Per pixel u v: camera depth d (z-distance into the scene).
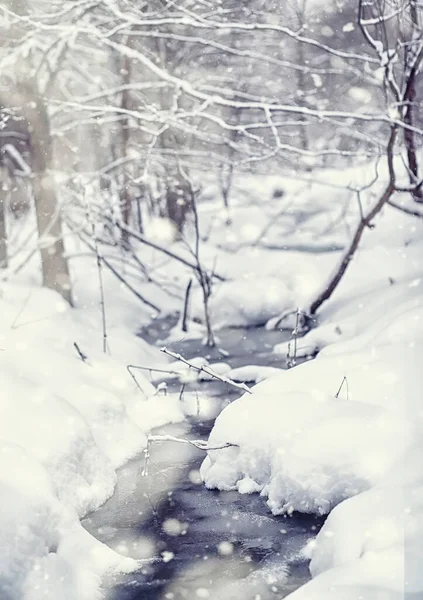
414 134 12.29
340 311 11.77
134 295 14.40
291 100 14.72
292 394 6.40
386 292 11.06
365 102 19.22
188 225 19.58
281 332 12.51
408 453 5.22
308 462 5.39
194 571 4.74
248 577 4.62
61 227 13.08
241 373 9.53
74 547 4.77
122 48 10.80
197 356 11.27
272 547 4.98
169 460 6.86
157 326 13.38
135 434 7.27
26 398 6.15
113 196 15.08
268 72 20.11
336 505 5.21
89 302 13.44
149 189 18.52
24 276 14.56
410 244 14.21
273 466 5.68
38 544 4.53
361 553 4.15
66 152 17.00
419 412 5.97
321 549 4.53
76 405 6.99
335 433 5.54
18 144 16.00
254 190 23.23
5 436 5.50
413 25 11.53
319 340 10.62
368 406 6.02
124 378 8.51
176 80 10.80
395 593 3.55
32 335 8.65
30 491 4.79
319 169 21.34
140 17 12.95
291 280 14.34
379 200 11.29
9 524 4.45
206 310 12.05
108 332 10.84
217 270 15.86
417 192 11.84
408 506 4.40
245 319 13.27
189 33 16.59
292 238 18.83
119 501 5.94
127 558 4.89
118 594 4.51
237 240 19.22
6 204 15.81
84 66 14.84
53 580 4.40
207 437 7.43
